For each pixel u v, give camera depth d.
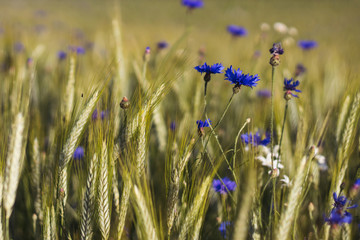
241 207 0.80
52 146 0.98
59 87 1.37
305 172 0.91
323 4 9.84
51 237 0.92
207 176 0.90
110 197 0.90
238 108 1.23
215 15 7.87
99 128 0.90
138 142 0.91
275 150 0.97
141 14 8.73
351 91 1.01
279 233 0.86
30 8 8.09
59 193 0.92
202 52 1.32
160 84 0.92
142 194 0.87
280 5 9.48
